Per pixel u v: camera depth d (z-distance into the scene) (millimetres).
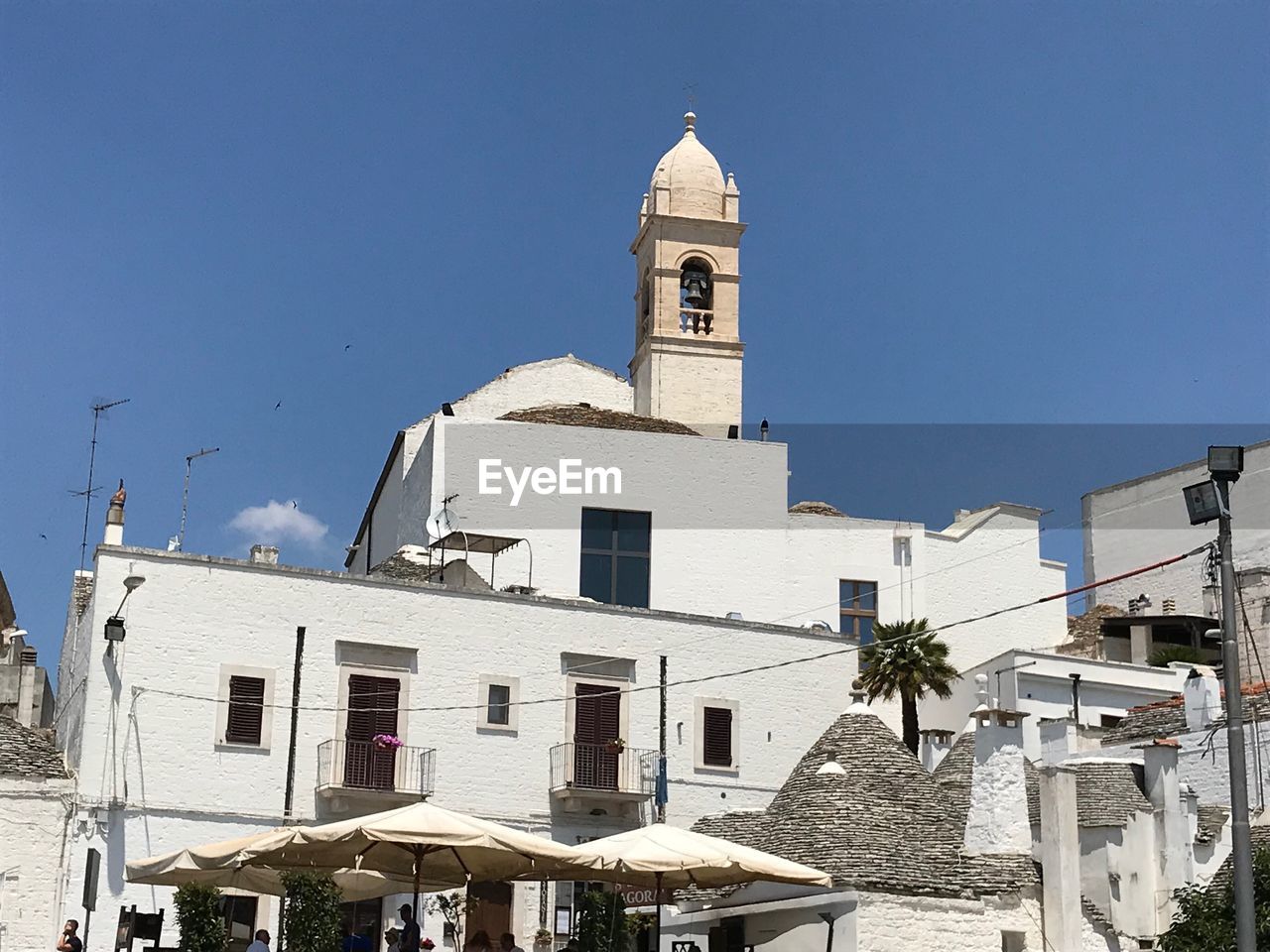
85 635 43656
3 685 48656
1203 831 38188
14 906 40125
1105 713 59906
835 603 62875
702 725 48156
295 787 43562
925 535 65062
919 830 35625
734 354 75875
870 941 32781
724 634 49156
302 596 44750
